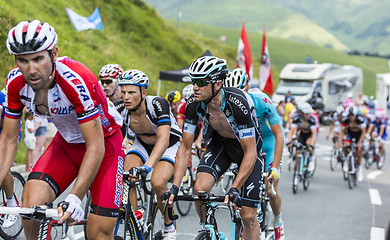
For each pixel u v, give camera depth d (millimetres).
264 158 5098
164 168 4535
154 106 4457
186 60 28359
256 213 4246
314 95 29141
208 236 3672
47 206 2803
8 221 5141
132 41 25906
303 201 8680
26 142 8930
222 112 3852
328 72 30109
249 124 3811
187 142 3961
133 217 3896
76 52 18547
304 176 9828
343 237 6309
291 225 6832
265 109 4645
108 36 23891
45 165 3289
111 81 5148
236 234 3936
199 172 4160
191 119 3953
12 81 2973
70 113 3090
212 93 3695
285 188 9953
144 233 4117
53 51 2754
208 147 4332
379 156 14680
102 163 3324
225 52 36188
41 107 3080
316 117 9906
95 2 25922
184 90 7473
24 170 9219
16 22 15703
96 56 19859
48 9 20109
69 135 3260
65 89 2934
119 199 3361
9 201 5141
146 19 29484
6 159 3102
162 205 4441
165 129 4414
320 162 14508
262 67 19109
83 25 13242
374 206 8492
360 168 11594
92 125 2990
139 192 4250
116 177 3352
